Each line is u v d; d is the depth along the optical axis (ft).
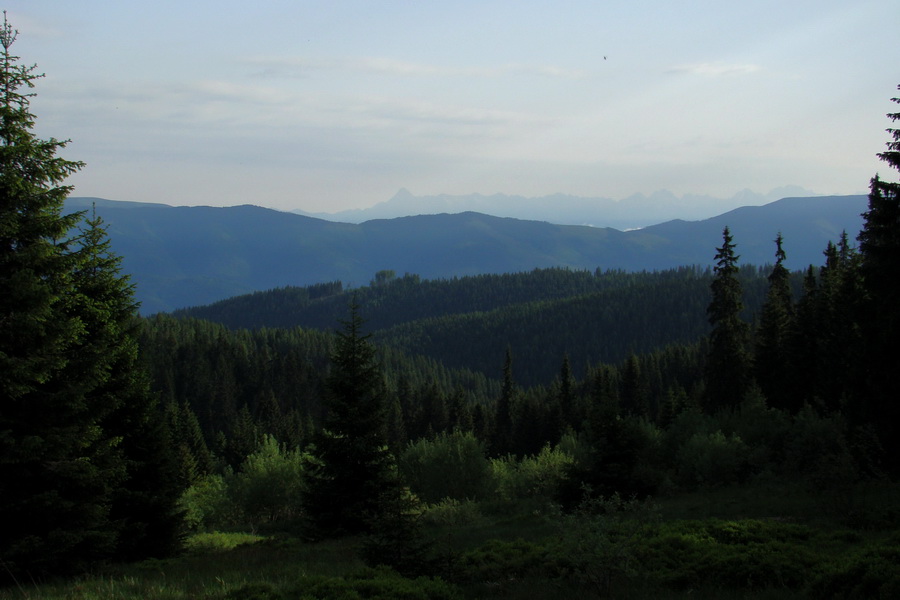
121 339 62.59
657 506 40.68
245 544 78.84
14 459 39.83
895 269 73.00
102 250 62.90
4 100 41.93
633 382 285.64
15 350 40.81
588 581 40.16
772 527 53.16
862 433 78.54
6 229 40.75
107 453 48.49
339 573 41.96
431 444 147.33
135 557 63.98
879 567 36.01
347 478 73.46
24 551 40.24
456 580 42.86
